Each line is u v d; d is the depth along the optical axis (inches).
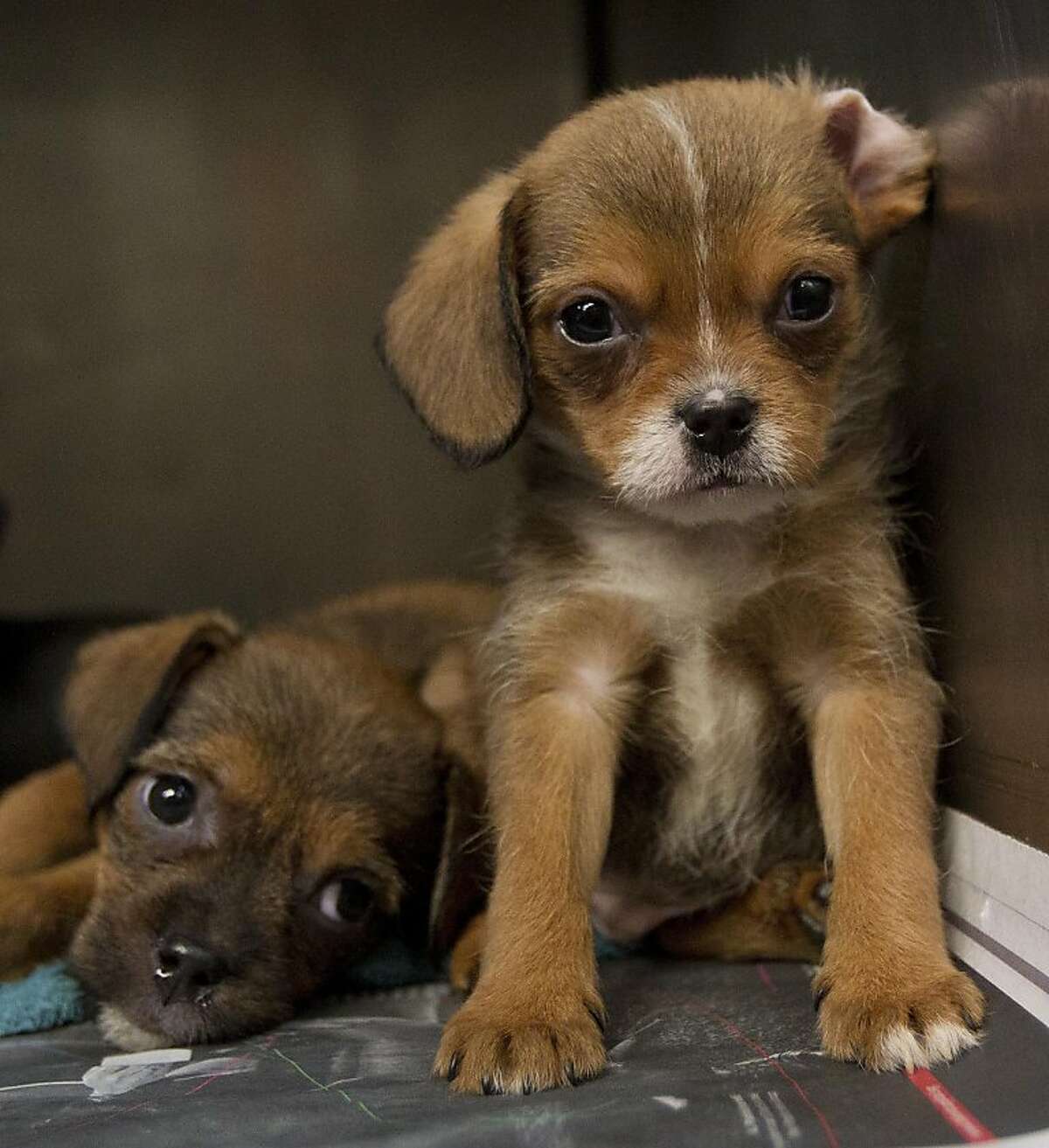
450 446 11.7
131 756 12.8
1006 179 9.9
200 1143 8.1
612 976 11.9
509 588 12.4
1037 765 9.6
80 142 20.7
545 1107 8.4
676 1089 8.6
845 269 11.1
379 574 21.6
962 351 10.9
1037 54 9.3
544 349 11.4
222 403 21.3
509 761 11.5
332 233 21.2
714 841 12.4
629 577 11.9
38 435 21.0
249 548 21.5
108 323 21.0
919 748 10.9
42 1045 11.0
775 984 11.3
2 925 12.3
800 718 12.0
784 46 14.8
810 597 11.4
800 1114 8.0
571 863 10.9
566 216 11.1
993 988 9.6
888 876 10.1
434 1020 11.2
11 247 20.7
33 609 21.1
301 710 13.1
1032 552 9.7
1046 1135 7.3
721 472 10.4
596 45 20.5
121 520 21.3
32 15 20.3
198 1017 11.0
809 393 10.9
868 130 11.5
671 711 12.1
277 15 20.7
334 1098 8.9
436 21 20.8
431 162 21.1
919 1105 8.1
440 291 11.9
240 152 21.0
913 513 12.0
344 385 21.5
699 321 10.6
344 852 12.4
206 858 12.1
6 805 14.5
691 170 10.8
